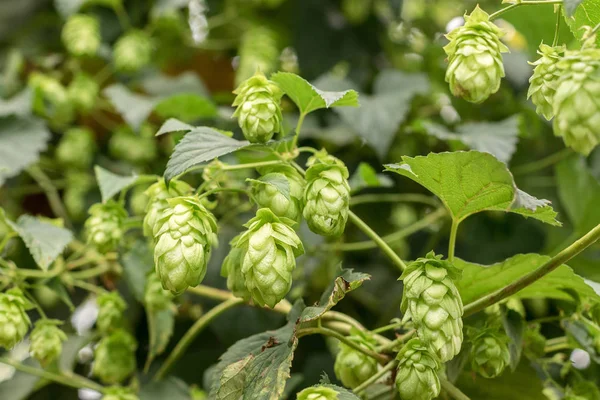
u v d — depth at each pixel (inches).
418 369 22.0
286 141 23.6
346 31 39.6
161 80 37.3
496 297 22.4
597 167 28.6
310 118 36.0
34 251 25.8
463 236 34.5
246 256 21.4
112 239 26.2
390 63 40.1
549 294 24.5
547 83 21.1
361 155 35.7
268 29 38.4
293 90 23.9
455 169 22.1
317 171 22.5
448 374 23.9
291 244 21.5
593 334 24.7
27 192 36.5
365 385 23.0
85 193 35.5
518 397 25.4
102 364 27.6
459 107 35.1
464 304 24.4
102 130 38.4
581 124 20.0
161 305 26.9
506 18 31.9
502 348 23.4
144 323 31.9
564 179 31.6
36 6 39.6
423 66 39.3
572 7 20.7
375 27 40.0
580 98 20.0
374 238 23.6
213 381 23.7
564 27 26.7
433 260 21.7
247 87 23.0
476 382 25.5
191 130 23.9
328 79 37.2
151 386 28.9
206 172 23.9
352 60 39.1
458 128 31.8
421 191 35.4
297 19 39.4
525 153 34.5
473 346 23.4
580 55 20.3
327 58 38.9
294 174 23.1
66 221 34.9
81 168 35.8
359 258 34.9
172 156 22.8
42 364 25.9
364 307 34.3
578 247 21.6
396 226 35.6
